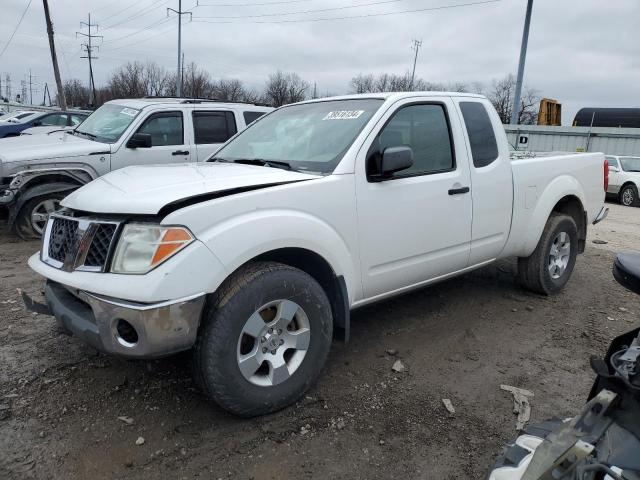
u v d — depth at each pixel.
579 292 5.60
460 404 3.29
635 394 1.58
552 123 32.88
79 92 76.12
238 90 63.28
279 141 4.02
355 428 3.00
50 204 6.97
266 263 2.98
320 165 3.47
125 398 3.20
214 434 2.89
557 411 3.25
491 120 4.53
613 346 1.94
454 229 4.08
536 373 3.73
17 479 2.51
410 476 2.64
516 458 1.93
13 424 2.91
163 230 2.64
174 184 3.00
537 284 5.20
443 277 4.23
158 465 2.64
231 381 2.81
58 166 6.90
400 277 3.79
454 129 4.13
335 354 3.90
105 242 2.77
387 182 3.59
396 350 3.99
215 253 2.70
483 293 5.36
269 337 2.96
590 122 30.66
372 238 3.51
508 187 4.53
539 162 4.94
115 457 2.68
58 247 3.03
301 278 3.02
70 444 2.76
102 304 2.64
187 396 3.24
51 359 3.64
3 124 16.41
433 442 2.91
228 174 3.27
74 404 3.12
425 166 3.92
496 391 3.46
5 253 6.31
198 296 2.65
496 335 4.35
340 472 2.65
